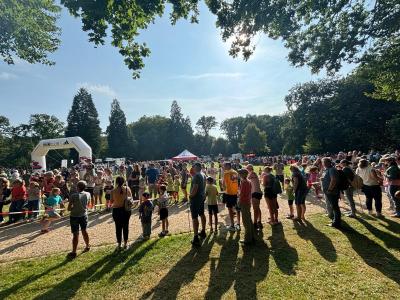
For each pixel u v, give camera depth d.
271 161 43.19
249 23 9.30
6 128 73.75
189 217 11.34
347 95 50.16
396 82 15.33
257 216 8.93
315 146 53.53
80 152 29.34
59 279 6.08
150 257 7.07
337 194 8.77
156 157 94.62
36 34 17.61
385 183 12.06
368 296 4.91
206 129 119.50
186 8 7.00
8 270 6.68
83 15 5.66
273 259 6.60
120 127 86.88
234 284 5.53
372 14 11.13
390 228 8.34
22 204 12.05
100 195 13.89
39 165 29.44
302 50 12.41
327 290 5.15
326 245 7.29
